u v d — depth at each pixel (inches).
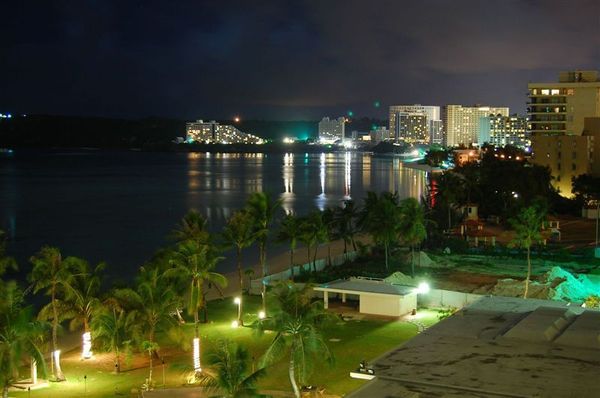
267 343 2615.7
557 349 1825.8
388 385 1584.6
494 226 5767.7
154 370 2363.4
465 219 5423.2
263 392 2023.9
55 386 2213.3
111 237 6097.4
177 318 2910.9
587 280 3580.2
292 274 3713.1
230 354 1534.2
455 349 1834.4
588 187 6412.4
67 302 2468.0
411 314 3006.9
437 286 3550.7
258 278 3868.1
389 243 4379.9
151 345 2204.7
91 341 2507.4
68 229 6619.1
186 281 2807.6
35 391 2162.9
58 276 2378.2
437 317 2952.8
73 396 2112.5
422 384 1587.1
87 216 7642.7
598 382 1578.5
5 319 1905.8
